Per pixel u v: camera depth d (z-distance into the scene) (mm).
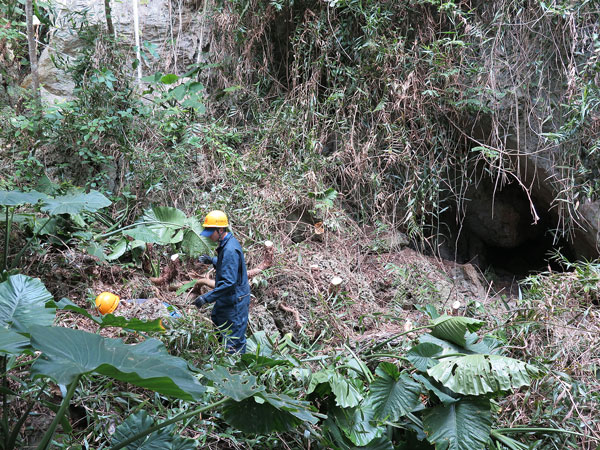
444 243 7574
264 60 7242
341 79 6762
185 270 5773
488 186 7242
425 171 6535
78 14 6770
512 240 7398
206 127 6672
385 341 4602
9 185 5598
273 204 6340
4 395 3273
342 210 6602
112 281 5422
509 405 4379
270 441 3848
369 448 3955
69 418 3654
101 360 2670
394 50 6422
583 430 4062
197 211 6133
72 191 5359
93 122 5812
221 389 3137
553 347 4797
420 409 4102
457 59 6469
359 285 5965
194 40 7535
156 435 3367
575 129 5879
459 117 6672
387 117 6441
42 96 7012
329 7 6809
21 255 4902
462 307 5969
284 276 5676
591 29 6000
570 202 5973
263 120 7117
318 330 5164
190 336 4113
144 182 6180
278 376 4008
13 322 3098
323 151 7090
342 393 3938
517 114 6188
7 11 6457
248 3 6914
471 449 3785
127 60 7016
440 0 6297
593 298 5449
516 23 6277
